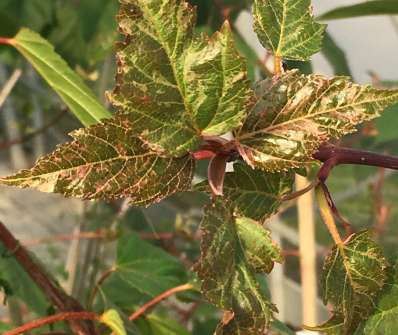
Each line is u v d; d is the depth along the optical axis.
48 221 2.83
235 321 0.34
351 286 0.37
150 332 0.76
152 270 0.86
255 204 0.37
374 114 0.33
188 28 0.32
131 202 0.33
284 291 1.85
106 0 1.15
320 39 0.39
